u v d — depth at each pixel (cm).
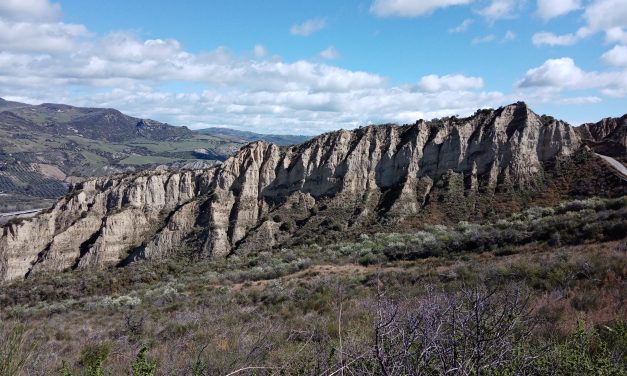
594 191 3975
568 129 4747
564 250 2167
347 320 1143
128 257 5056
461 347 353
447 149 4956
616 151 4662
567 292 1205
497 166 4678
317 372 418
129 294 3509
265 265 3781
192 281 3697
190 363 640
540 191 4303
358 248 3759
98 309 2864
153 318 1998
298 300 2009
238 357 637
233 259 4481
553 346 516
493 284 1156
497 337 346
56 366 752
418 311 378
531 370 422
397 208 4572
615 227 2381
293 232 4847
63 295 4000
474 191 4544
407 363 335
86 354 966
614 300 1071
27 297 4044
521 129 4756
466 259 2666
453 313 351
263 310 1903
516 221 3491
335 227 4622
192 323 1522
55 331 1769
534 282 1445
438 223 4244
